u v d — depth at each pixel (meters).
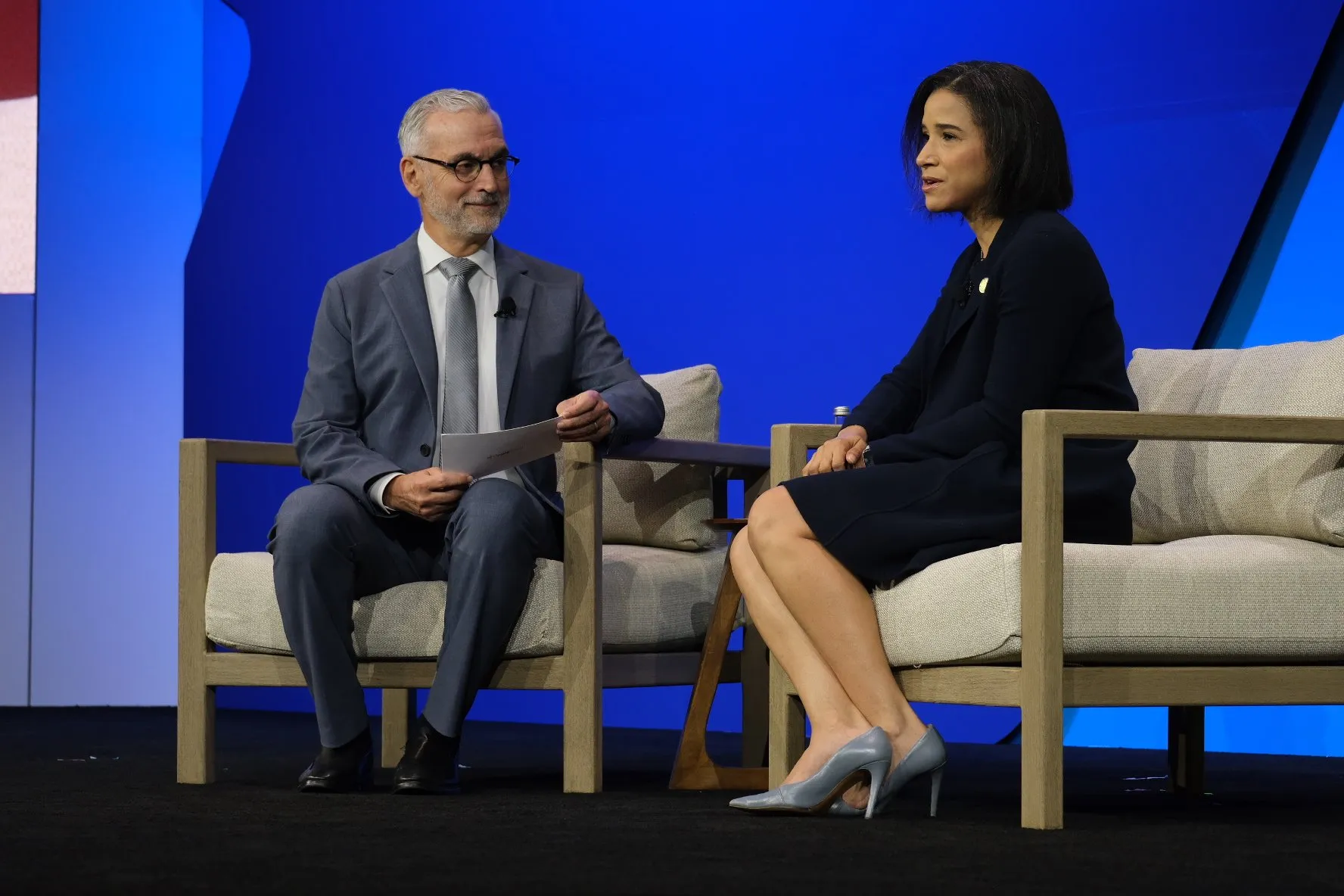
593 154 17.00
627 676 10.09
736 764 12.94
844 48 15.80
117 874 6.13
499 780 10.84
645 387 10.16
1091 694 7.74
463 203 10.30
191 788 9.97
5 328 19.30
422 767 9.37
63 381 19.28
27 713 18.31
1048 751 7.61
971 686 8.02
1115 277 14.46
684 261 16.50
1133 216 14.42
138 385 19.28
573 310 10.62
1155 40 14.39
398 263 10.48
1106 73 14.58
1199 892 5.66
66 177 19.30
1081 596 7.69
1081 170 14.64
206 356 19.03
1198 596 7.83
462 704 9.43
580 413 9.43
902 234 15.45
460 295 10.31
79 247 19.28
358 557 9.59
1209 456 9.23
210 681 10.30
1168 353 10.22
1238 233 13.98
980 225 9.16
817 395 15.77
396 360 10.21
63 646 19.27
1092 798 9.95
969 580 7.86
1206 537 8.89
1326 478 8.49
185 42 19.34
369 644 9.62
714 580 10.86
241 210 18.94
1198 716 10.06
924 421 8.92
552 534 9.84
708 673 10.27
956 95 9.02
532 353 10.38
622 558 10.32
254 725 16.69
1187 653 7.84
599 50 17.02
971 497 8.29
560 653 9.70
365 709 9.66
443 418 10.16
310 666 9.53
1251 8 14.01
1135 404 8.81
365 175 18.30
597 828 7.65
